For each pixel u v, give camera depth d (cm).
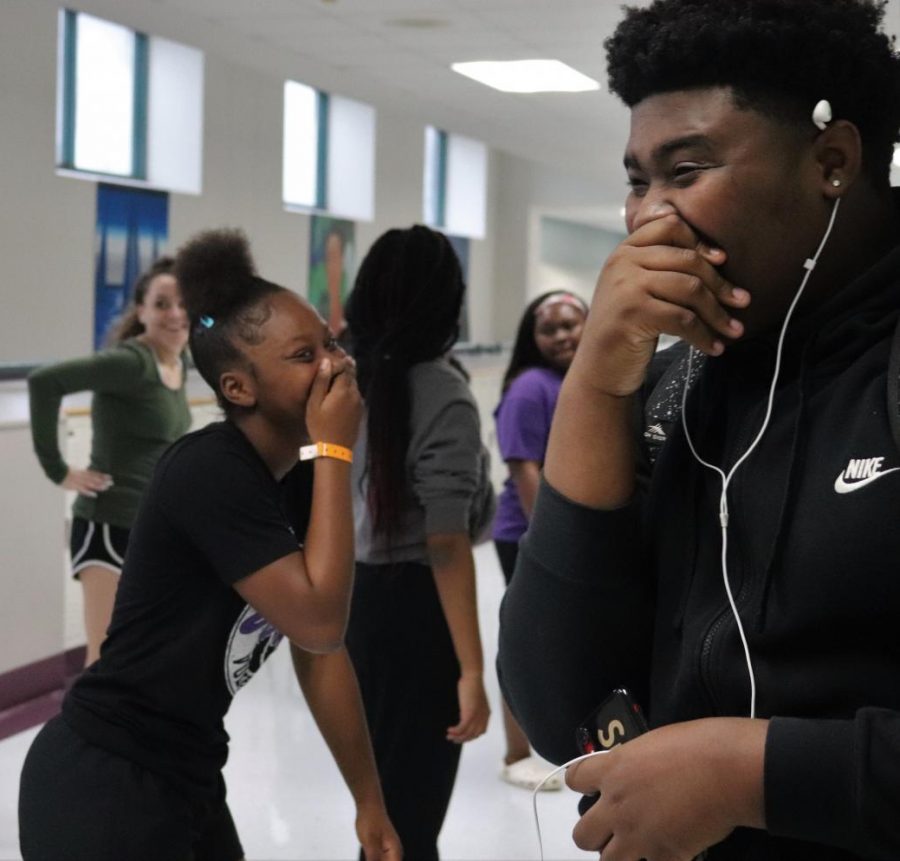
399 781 252
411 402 248
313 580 172
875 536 80
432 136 1501
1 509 464
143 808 169
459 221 1541
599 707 99
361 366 255
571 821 375
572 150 1195
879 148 90
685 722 86
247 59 764
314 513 179
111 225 809
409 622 251
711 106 86
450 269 254
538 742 108
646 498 103
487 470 273
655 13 91
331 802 390
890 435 81
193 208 905
